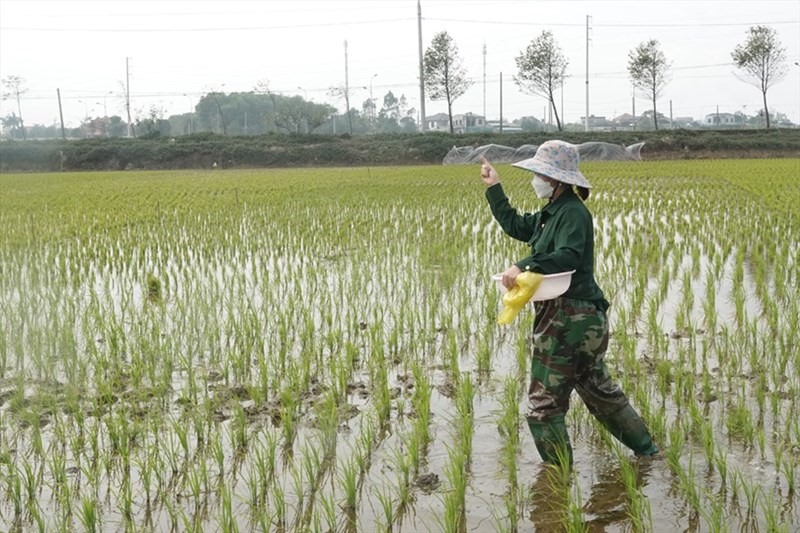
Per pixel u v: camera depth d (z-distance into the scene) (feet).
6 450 17.29
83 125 304.09
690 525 14.19
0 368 24.14
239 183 104.47
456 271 35.81
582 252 15.51
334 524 14.01
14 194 89.81
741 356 22.79
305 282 36.01
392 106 382.01
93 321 28.86
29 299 31.63
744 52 188.85
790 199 64.13
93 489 15.80
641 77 198.70
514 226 17.48
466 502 15.31
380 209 63.93
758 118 387.34
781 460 16.47
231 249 45.16
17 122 384.47
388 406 19.71
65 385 22.43
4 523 14.80
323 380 22.59
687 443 17.58
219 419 19.58
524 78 199.21
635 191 79.97
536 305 16.30
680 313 27.45
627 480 15.02
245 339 25.29
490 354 24.86
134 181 116.57
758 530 13.96
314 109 224.74
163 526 14.65
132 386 22.24
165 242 48.32
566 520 14.30
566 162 15.98
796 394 20.22
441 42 203.41
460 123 363.56
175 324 28.60
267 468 16.70
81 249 44.39
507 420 18.06
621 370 22.56
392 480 16.24
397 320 27.32
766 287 31.55
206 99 334.03
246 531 14.38
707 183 88.43
